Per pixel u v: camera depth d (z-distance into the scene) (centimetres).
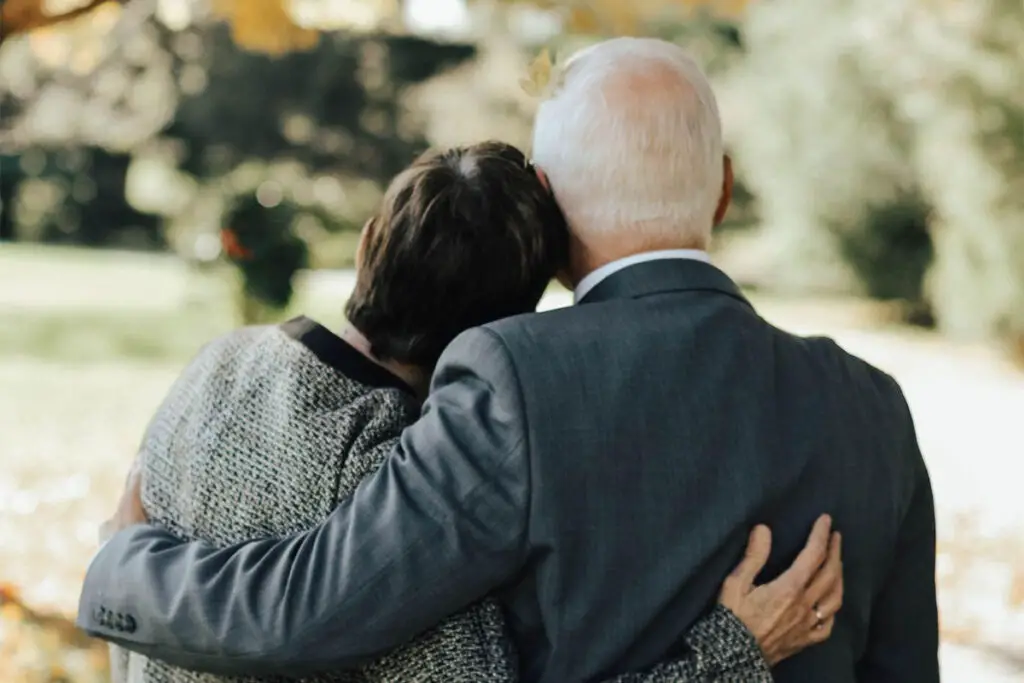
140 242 2395
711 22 2088
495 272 153
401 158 2289
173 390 161
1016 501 693
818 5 1412
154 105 2184
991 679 422
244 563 138
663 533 135
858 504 146
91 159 2355
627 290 147
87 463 693
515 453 133
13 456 700
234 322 809
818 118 1408
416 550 133
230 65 2167
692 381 140
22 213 2381
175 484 152
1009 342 1228
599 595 134
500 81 2298
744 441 140
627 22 425
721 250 2170
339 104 2259
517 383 136
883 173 1382
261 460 147
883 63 1295
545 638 138
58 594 449
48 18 372
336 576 133
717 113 153
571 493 133
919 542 162
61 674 375
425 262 153
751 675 135
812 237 1455
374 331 158
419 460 136
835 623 149
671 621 137
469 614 138
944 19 1191
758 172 1516
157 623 141
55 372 1004
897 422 155
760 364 144
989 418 962
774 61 1479
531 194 155
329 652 134
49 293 1555
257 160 2222
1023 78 1139
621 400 137
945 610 493
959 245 1226
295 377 153
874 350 1288
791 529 142
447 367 142
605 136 148
